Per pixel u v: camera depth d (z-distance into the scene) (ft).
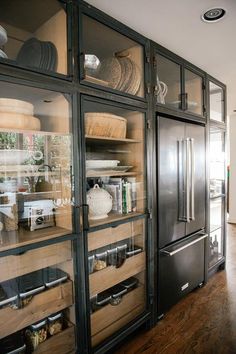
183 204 7.38
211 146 9.44
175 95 7.42
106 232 5.40
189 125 7.72
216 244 9.99
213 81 9.07
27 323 4.22
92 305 5.42
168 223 6.89
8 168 4.38
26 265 4.21
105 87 5.09
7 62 3.71
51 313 4.51
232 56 7.34
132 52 6.19
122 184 6.07
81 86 4.65
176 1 4.81
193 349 5.69
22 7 4.51
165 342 5.95
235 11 5.15
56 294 4.55
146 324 6.37
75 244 4.66
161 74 7.15
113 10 5.05
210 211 9.52
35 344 4.49
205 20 5.47
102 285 5.32
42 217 4.74
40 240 4.18
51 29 4.70
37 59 4.43
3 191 4.41
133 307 6.16
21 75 3.87
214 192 9.82
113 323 5.66
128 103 5.63
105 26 5.19
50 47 4.58
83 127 4.71
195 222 8.13
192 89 8.27
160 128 6.52
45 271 4.83
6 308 4.03
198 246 8.33
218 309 7.24
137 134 6.26
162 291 6.77
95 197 5.35
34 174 4.74
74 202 4.61
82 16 4.69
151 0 4.76
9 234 4.38
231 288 8.48
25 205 4.69
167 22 5.52
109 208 5.63
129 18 5.34
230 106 14.44
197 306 7.42
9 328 4.02
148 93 6.15
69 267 4.80
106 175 5.64
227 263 10.77
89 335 4.92
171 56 6.91
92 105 5.03
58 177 4.81
